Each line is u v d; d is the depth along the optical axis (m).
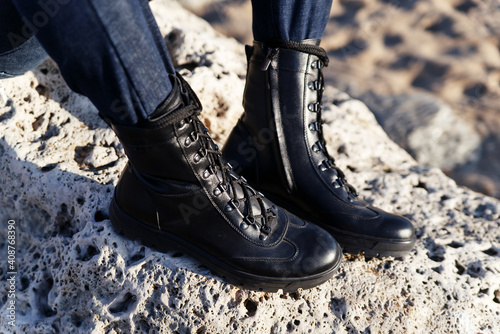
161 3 2.49
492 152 2.99
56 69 1.66
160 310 1.19
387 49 4.00
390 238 1.26
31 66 1.27
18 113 1.56
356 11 4.41
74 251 1.27
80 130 1.61
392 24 4.24
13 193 1.49
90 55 0.83
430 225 1.61
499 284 1.40
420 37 4.14
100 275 1.23
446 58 3.81
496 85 3.54
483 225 1.64
